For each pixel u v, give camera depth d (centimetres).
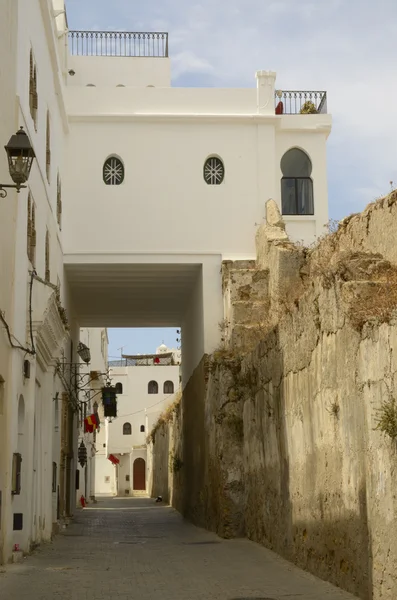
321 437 1184
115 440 6975
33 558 1526
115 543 1916
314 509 1224
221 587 1143
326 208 2523
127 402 7019
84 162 2455
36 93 1759
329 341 1136
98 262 2403
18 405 1505
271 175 2484
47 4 1878
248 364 1862
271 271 2161
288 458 1413
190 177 2473
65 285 2502
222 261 2411
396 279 1045
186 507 2936
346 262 1105
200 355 2478
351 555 1027
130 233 2430
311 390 1242
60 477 2456
